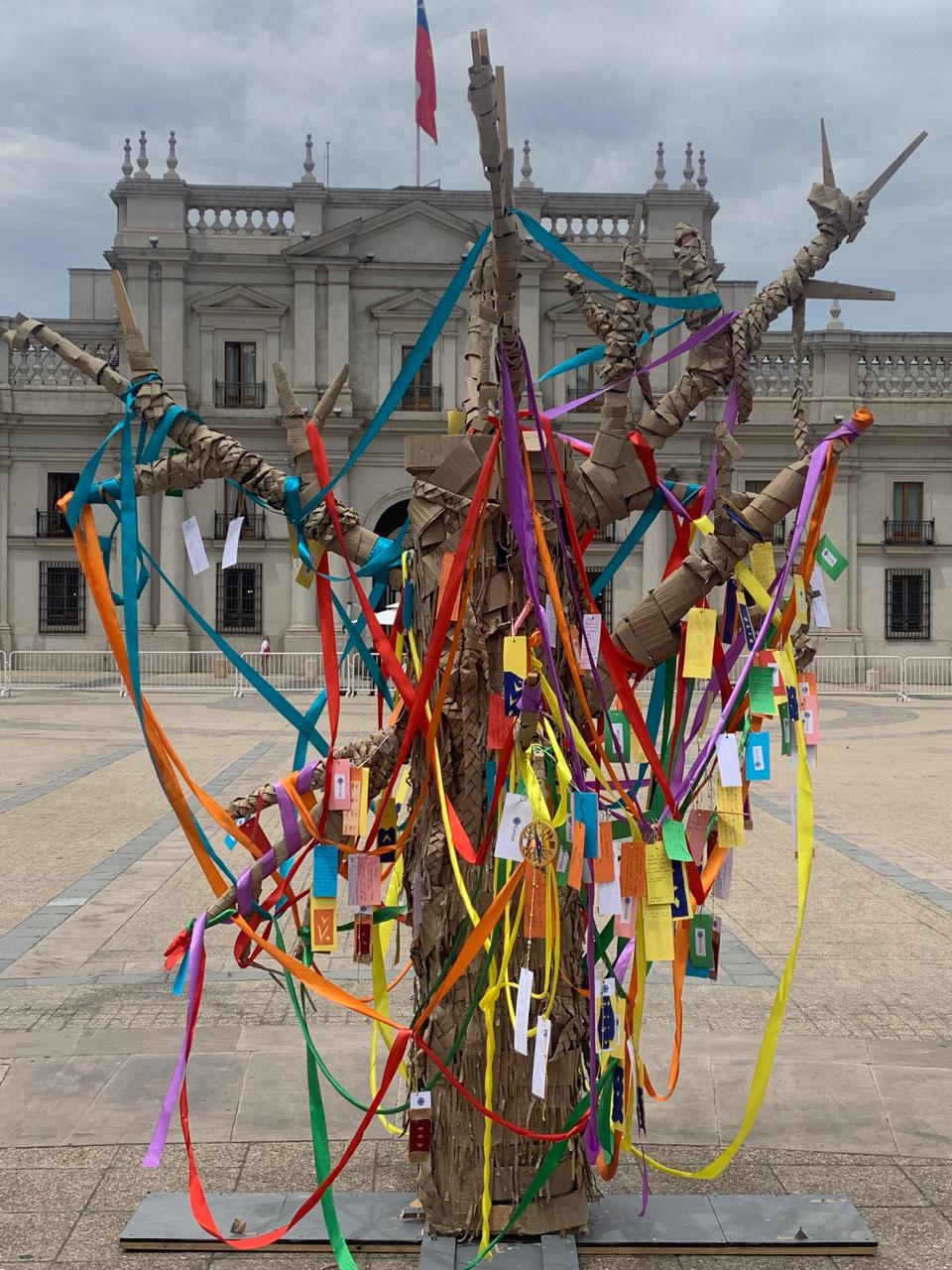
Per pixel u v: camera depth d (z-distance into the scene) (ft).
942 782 42.65
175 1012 16.80
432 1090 10.21
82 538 10.07
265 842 10.30
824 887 25.45
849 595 109.09
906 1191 11.60
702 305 9.78
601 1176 11.20
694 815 10.11
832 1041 15.43
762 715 10.03
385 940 13.01
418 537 9.98
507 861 9.82
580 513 10.19
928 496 109.81
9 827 32.58
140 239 106.73
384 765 10.07
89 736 58.49
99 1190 11.58
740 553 9.94
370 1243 10.42
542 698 9.52
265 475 10.00
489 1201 9.95
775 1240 10.43
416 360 8.65
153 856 28.48
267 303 107.96
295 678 93.20
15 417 106.93
